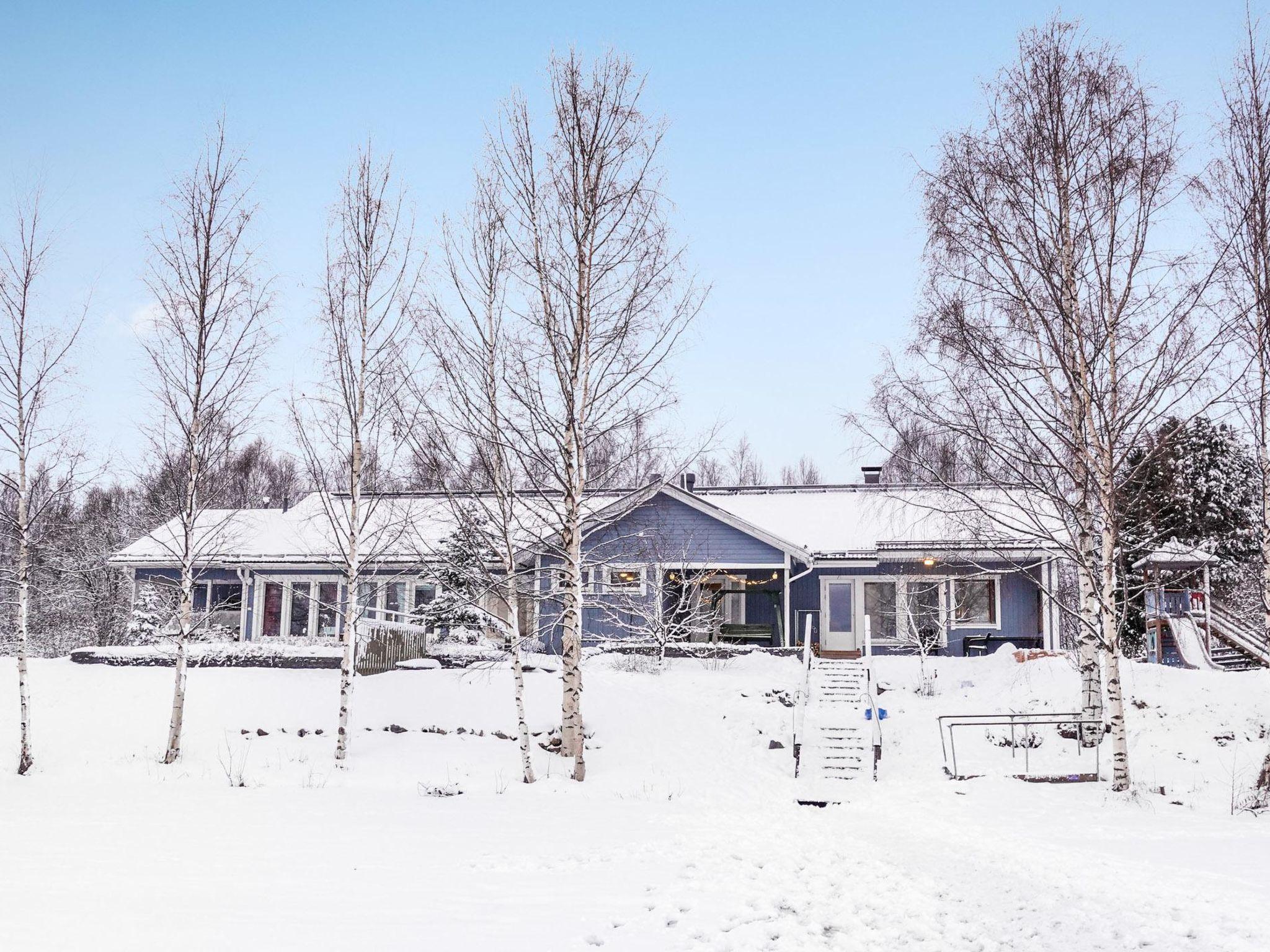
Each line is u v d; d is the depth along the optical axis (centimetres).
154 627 3120
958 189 1767
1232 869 1030
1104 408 1672
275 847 1233
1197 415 1653
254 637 3309
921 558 3036
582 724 2191
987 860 1134
